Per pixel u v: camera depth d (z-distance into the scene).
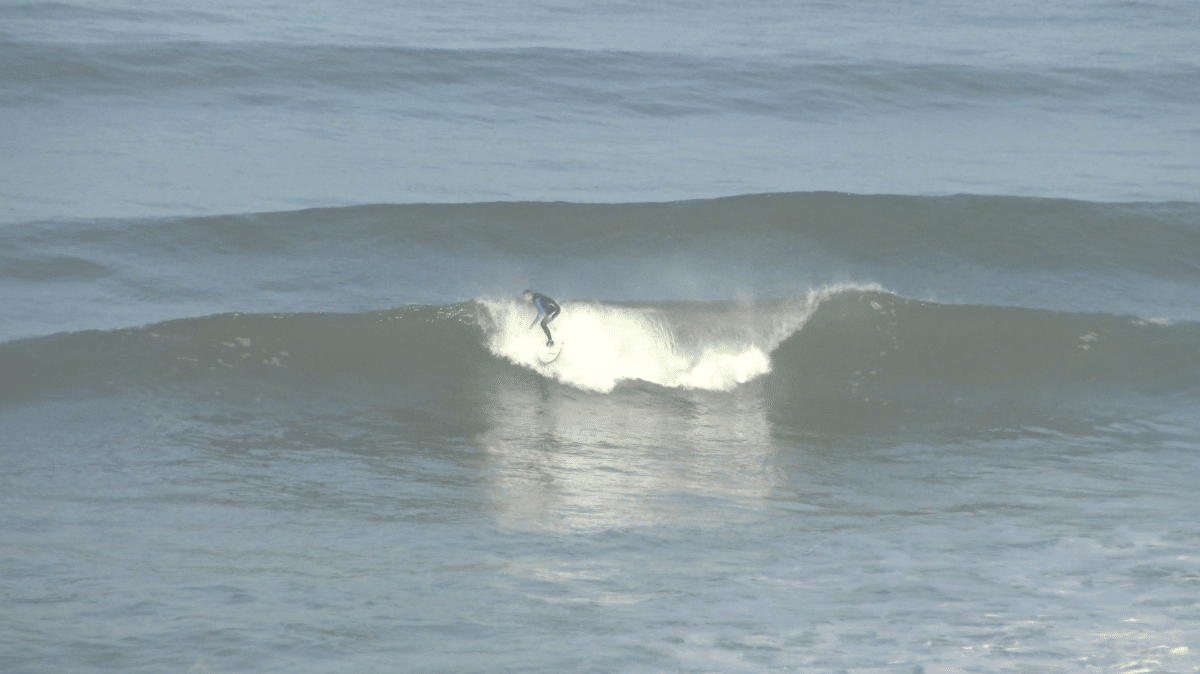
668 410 50.59
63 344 49.47
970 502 38.50
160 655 24.58
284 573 30.39
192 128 92.44
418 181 80.69
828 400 51.97
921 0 197.38
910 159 95.50
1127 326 56.38
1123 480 41.38
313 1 158.88
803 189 83.19
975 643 26.00
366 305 58.12
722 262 66.00
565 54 122.75
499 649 25.38
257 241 64.62
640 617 27.59
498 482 40.44
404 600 28.45
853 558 32.50
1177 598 28.84
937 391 52.88
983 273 65.69
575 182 82.56
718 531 35.12
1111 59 142.62
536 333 55.12
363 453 43.34
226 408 47.22
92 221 65.12
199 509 36.19
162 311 55.66
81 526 34.00
